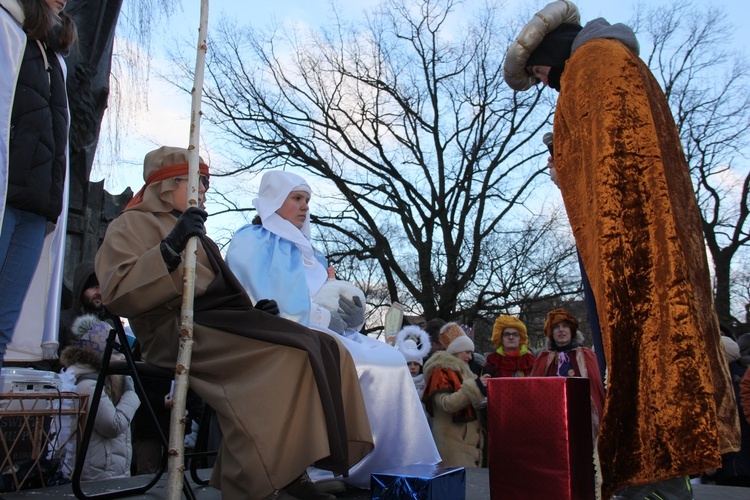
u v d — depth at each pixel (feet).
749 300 70.28
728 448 6.89
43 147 8.26
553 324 18.28
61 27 8.80
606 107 7.34
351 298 12.41
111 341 8.89
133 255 8.51
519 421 7.71
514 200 69.56
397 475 8.04
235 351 8.33
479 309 68.28
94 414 8.87
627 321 6.84
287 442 7.74
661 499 6.97
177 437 6.81
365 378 10.73
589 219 7.27
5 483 9.45
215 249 9.34
